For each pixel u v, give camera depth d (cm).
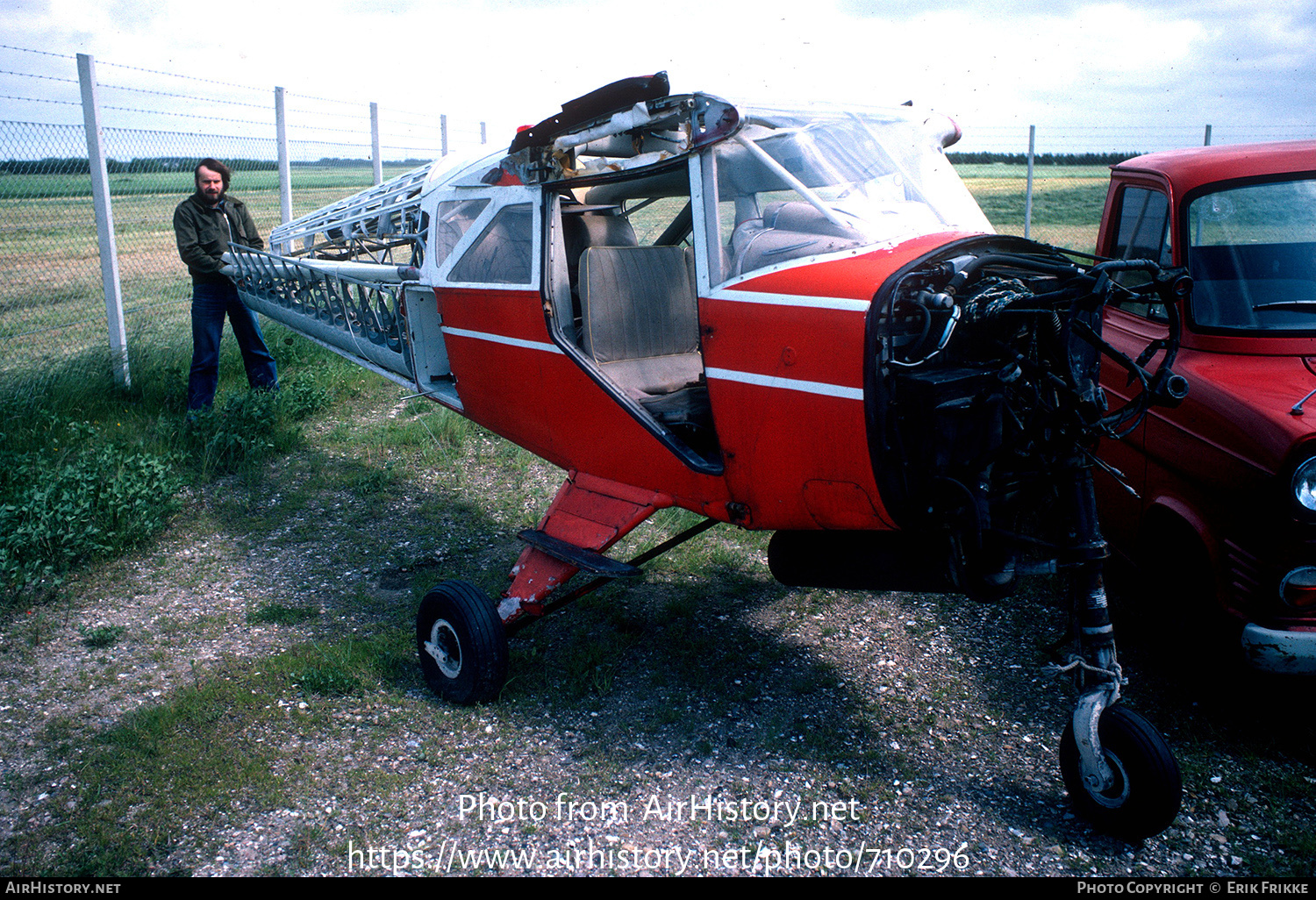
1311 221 359
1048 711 335
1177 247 376
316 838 271
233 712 335
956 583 289
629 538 496
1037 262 276
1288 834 265
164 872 256
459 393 431
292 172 1055
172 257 987
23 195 705
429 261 426
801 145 312
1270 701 332
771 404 284
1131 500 356
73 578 451
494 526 520
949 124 361
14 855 264
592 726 329
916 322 264
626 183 440
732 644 386
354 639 393
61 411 653
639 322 399
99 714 337
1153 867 255
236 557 481
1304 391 301
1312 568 274
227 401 651
